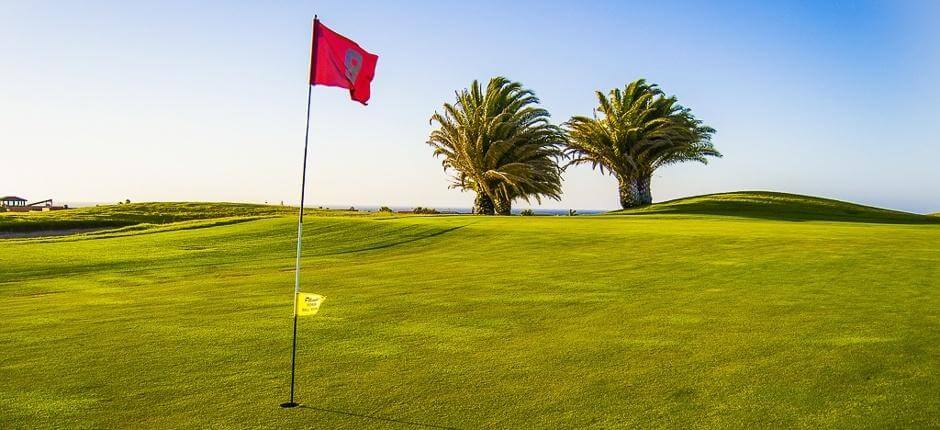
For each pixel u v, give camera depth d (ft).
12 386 26.22
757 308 39.14
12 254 85.71
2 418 22.59
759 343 30.76
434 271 61.31
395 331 35.17
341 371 27.76
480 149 187.93
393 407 23.22
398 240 96.58
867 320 35.01
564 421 21.56
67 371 28.30
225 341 33.50
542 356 29.50
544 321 37.06
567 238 89.61
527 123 193.57
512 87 196.65
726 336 32.32
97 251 89.45
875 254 64.13
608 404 23.06
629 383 25.31
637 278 52.95
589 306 41.27
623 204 220.43
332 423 21.76
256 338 34.06
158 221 201.67
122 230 122.93
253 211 244.63
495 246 85.15
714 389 24.30
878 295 42.52
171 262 79.15
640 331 33.94
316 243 96.12
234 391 25.26
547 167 191.52
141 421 22.18
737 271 55.16
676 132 201.98
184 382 26.50
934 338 30.86
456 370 27.61
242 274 67.26
